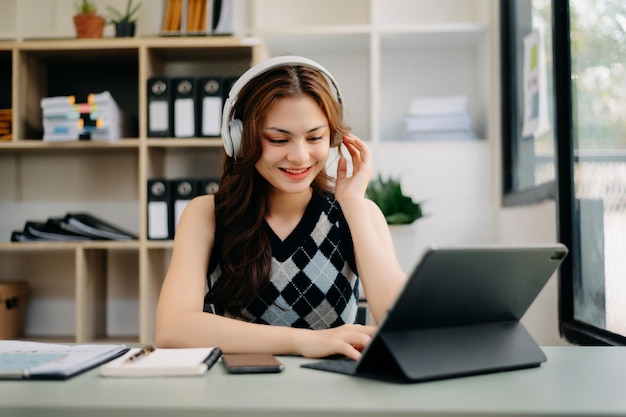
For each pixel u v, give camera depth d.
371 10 3.17
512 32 3.00
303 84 1.27
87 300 3.03
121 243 2.97
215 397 0.74
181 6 3.09
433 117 3.16
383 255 1.35
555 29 2.22
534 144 2.66
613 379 0.88
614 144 1.83
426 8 3.40
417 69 3.40
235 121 1.33
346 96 3.39
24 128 3.11
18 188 3.37
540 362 0.97
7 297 3.09
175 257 1.39
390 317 0.84
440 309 0.89
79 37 3.11
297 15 3.40
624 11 1.75
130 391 0.78
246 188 1.42
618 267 1.81
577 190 2.16
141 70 3.02
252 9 3.39
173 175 3.33
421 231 3.17
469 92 3.39
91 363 0.94
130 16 3.25
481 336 0.96
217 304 1.46
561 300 2.18
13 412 0.70
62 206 3.35
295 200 1.48
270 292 1.46
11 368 0.87
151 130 3.01
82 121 2.98
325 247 1.49
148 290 3.01
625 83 1.74
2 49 3.05
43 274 3.35
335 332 1.08
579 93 2.12
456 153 3.16
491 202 3.15
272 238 1.47
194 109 3.00
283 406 0.70
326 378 0.87
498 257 0.88
